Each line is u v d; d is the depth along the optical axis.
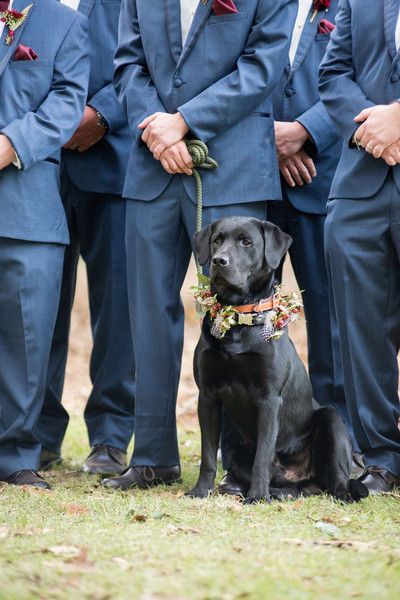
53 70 8.42
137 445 8.38
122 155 9.52
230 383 7.65
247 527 6.41
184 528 6.27
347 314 8.02
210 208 8.05
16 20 8.29
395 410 8.10
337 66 8.27
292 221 9.14
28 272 8.16
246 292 7.57
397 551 5.68
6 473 8.34
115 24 9.62
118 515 6.84
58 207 8.45
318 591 4.88
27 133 7.98
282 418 7.86
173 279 8.35
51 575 5.02
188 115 7.89
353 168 7.93
